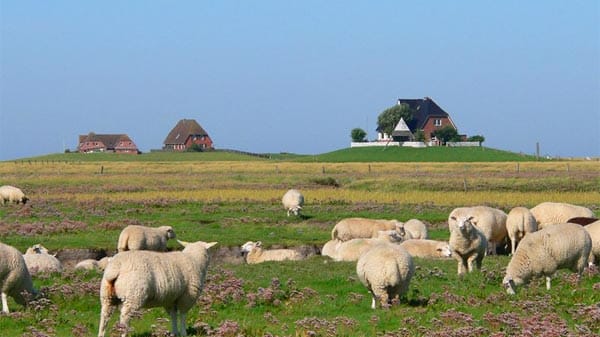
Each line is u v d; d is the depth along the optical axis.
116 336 19.12
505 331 20.61
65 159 185.62
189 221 52.62
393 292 24.19
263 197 69.12
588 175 90.00
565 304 24.20
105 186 81.62
